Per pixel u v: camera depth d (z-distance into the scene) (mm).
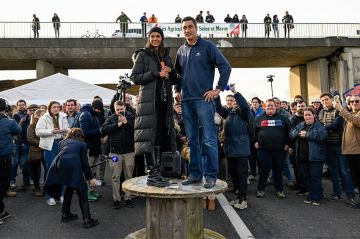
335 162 6668
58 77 12367
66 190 5512
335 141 6578
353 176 6105
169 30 21203
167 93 3832
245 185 6234
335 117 6734
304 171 6668
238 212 5965
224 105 6734
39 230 5113
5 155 5590
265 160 6961
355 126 5855
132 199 6855
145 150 3607
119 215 5832
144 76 3680
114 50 20953
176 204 3668
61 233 4969
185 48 3998
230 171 7219
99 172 8391
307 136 6375
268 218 5562
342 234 4742
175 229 3666
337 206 6219
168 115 3844
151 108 3660
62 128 6848
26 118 7895
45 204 6621
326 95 6973
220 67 3715
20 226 5312
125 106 6453
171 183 3863
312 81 25500
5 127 5598
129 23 21469
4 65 23469
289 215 5711
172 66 3863
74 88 12422
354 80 22922
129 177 6254
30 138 7031
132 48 21000
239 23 22000
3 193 5637
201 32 21594
